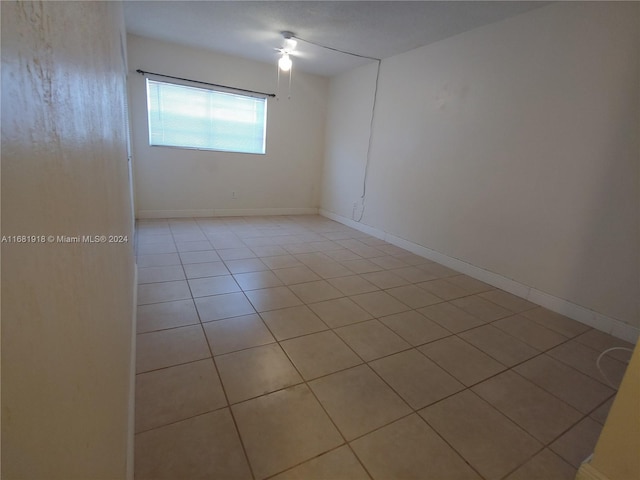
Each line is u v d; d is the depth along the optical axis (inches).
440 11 107.3
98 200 23.2
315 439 50.6
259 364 66.4
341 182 203.3
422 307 97.4
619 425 42.5
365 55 158.2
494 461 49.4
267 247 144.9
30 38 9.2
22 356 8.7
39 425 10.3
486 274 120.2
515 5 98.9
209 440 48.8
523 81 104.7
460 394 62.6
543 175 101.6
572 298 96.2
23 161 8.6
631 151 83.0
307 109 206.5
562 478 47.5
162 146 172.9
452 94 129.0
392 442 51.2
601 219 89.4
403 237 158.1
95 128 22.7
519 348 79.2
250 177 200.7
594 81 88.4
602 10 85.9
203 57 169.3
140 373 61.3
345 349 73.8
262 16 121.7
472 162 123.0
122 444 35.0
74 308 14.8
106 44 34.4
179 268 113.2
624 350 80.5
